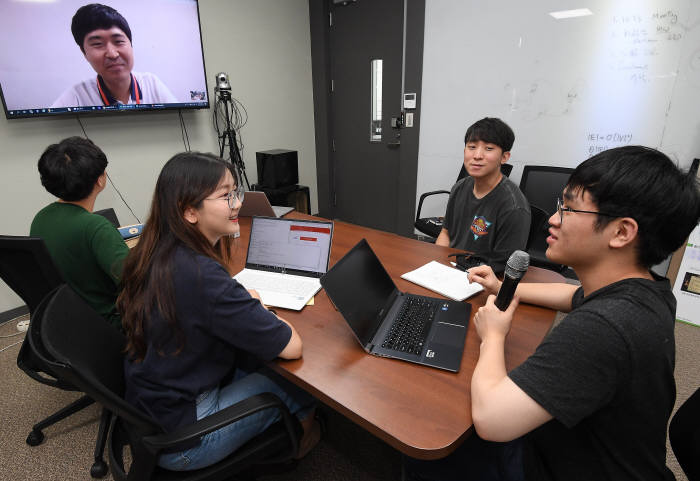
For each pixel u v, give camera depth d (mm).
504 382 697
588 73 2578
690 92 2279
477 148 1601
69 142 1327
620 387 622
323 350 1023
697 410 814
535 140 2910
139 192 3006
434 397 847
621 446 680
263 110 3762
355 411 811
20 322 2434
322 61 3973
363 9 3568
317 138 4332
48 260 1180
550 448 764
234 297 881
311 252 1407
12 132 2340
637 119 2486
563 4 2549
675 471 1419
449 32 3088
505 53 2867
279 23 3680
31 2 2211
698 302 2295
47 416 1707
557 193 2527
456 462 928
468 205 1802
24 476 1435
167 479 914
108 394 716
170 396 899
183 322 866
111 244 1304
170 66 2891
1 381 1918
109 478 1423
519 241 1594
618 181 628
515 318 1133
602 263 706
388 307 1183
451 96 3230
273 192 3518
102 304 1406
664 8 2238
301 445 1238
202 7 3105
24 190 2439
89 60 2488
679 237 641
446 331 1062
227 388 1066
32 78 2297
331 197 4535
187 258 875
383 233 1913
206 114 3328
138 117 2893
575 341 626
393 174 3926
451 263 1525
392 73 3570
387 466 1456
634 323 606
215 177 923
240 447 991
